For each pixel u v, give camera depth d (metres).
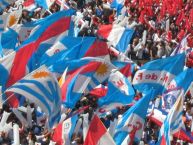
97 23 95.44
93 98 63.16
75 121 54.47
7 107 59.25
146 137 58.78
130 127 53.66
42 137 55.22
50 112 52.84
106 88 62.59
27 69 60.31
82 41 63.81
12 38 69.06
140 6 104.94
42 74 52.12
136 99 63.97
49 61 64.12
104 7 101.56
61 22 67.00
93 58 59.00
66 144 54.22
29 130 57.62
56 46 64.81
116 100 60.25
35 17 91.75
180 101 51.34
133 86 65.12
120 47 78.19
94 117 48.22
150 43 88.88
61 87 57.94
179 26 101.81
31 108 59.44
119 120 54.25
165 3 104.94
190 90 67.19
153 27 95.81
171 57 62.59
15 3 94.50
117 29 78.50
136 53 87.06
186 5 109.12
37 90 52.12
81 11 103.12
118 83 60.03
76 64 60.53
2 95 57.62
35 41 65.81
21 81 52.03
